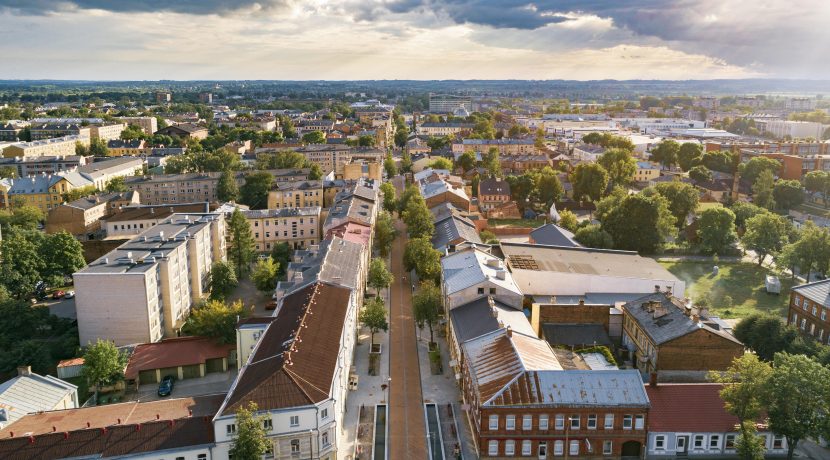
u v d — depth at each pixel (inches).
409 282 6973.4
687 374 4451.3
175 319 5698.8
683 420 3735.2
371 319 5241.1
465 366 4288.9
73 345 5260.8
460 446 3865.7
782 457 3757.4
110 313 5172.2
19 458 3201.3
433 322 5354.3
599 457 3700.8
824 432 3422.7
